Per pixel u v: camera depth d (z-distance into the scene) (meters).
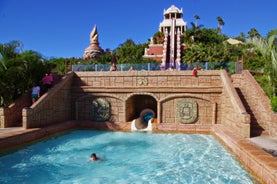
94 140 14.44
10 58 16.31
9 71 15.23
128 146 13.16
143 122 18.31
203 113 16.77
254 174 8.65
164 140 14.41
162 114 17.19
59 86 17.08
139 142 13.98
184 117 16.84
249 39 14.52
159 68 18.73
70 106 18.48
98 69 19.48
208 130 16.17
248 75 16.14
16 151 11.90
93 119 18.12
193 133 16.19
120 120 17.77
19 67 15.83
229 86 15.23
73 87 18.45
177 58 41.69
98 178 8.95
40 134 13.82
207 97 16.64
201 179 8.67
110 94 17.84
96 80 18.34
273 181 7.17
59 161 10.73
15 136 11.93
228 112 14.91
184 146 13.02
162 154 11.72
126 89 17.52
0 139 11.17
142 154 11.76
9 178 8.84
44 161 10.70
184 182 8.47
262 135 12.34
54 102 16.52
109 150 12.45
